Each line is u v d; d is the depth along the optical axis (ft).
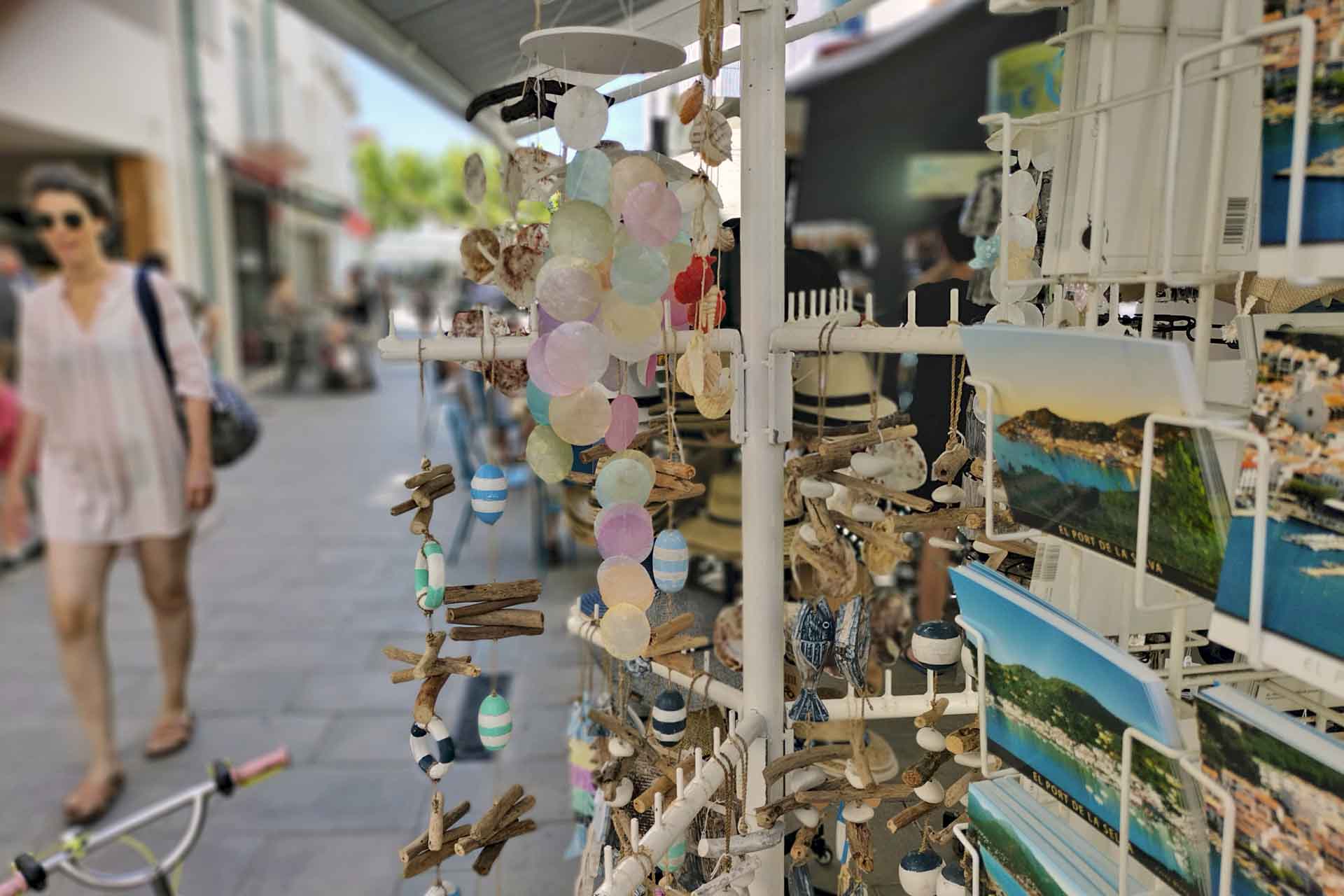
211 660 12.05
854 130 13.42
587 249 2.81
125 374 8.66
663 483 3.36
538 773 8.93
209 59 36.65
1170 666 2.59
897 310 5.34
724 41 4.11
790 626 3.89
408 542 17.30
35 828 8.47
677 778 3.22
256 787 9.03
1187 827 2.19
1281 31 1.86
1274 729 1.94
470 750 9.39
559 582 14.19
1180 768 2.17
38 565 16.61
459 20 5.71
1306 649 1.87
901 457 3.88
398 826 8.32
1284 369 2.01
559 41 3.00
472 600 3.18
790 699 3.73
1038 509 2.61
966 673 3.64
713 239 3.06
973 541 3.31
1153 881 2.49
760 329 3.26
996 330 2.38
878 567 3.49
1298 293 2.86
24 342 8.51
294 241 59.57
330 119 71.10
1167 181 2.19
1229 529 2.04
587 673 6.45
